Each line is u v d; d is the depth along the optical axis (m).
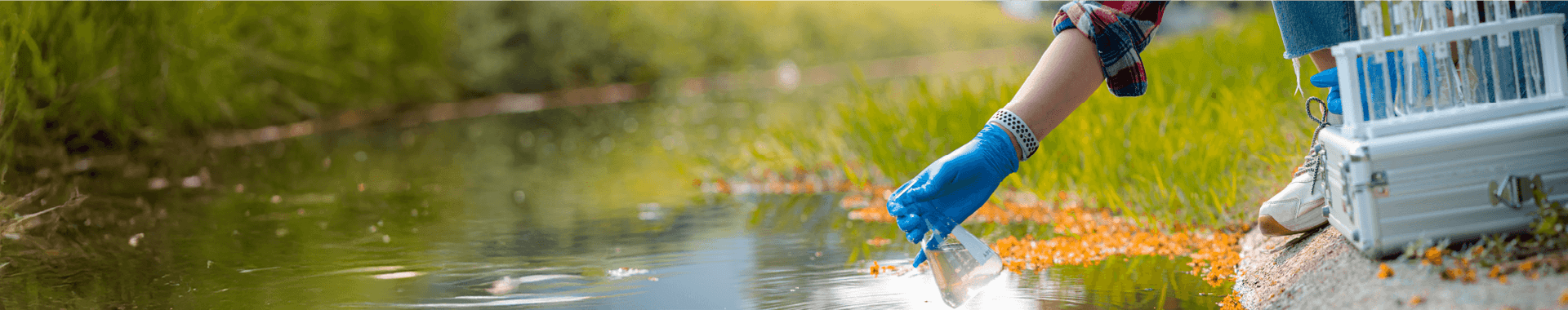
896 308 3.22
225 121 11.93
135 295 3.60
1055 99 3.01
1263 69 6.14
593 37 22.36
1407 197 2.56
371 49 15.45
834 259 4.17
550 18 21.11
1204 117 5.28
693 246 4.60
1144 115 5.48
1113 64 3.03
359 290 3.66
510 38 20.52
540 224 5.41
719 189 6.93
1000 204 5.44
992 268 2.90
